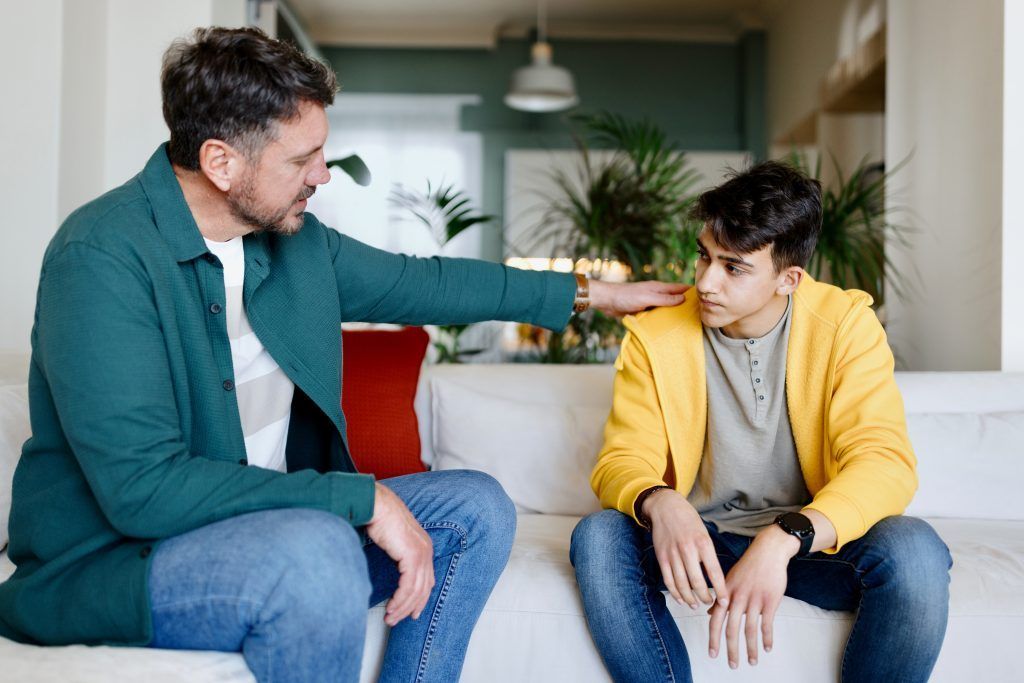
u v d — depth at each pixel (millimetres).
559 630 1312
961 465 1763
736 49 7117
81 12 2305
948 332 2756
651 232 2959
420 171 6961
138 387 975
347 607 957
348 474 1058
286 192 1099
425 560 1097
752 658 1135
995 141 2457
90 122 2371
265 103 1028
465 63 7152
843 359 1369
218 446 1082
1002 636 1272
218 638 954
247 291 1180
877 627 1175
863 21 4422
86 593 975
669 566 1187
